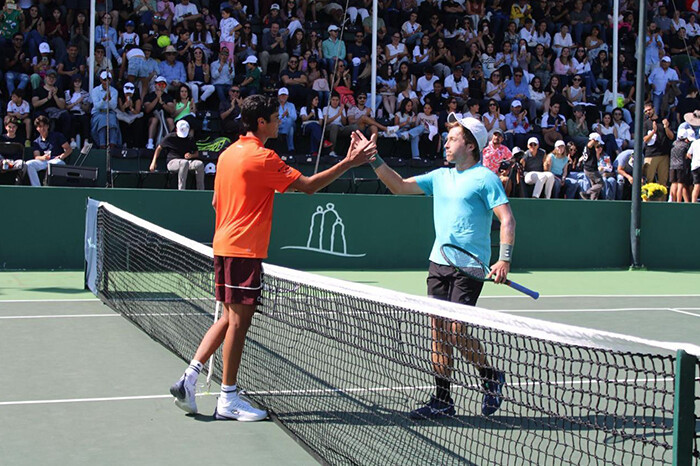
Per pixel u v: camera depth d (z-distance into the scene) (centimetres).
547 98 1864
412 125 1772
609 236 1502
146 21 1712
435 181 558
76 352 731
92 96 1564
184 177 1470
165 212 1298
